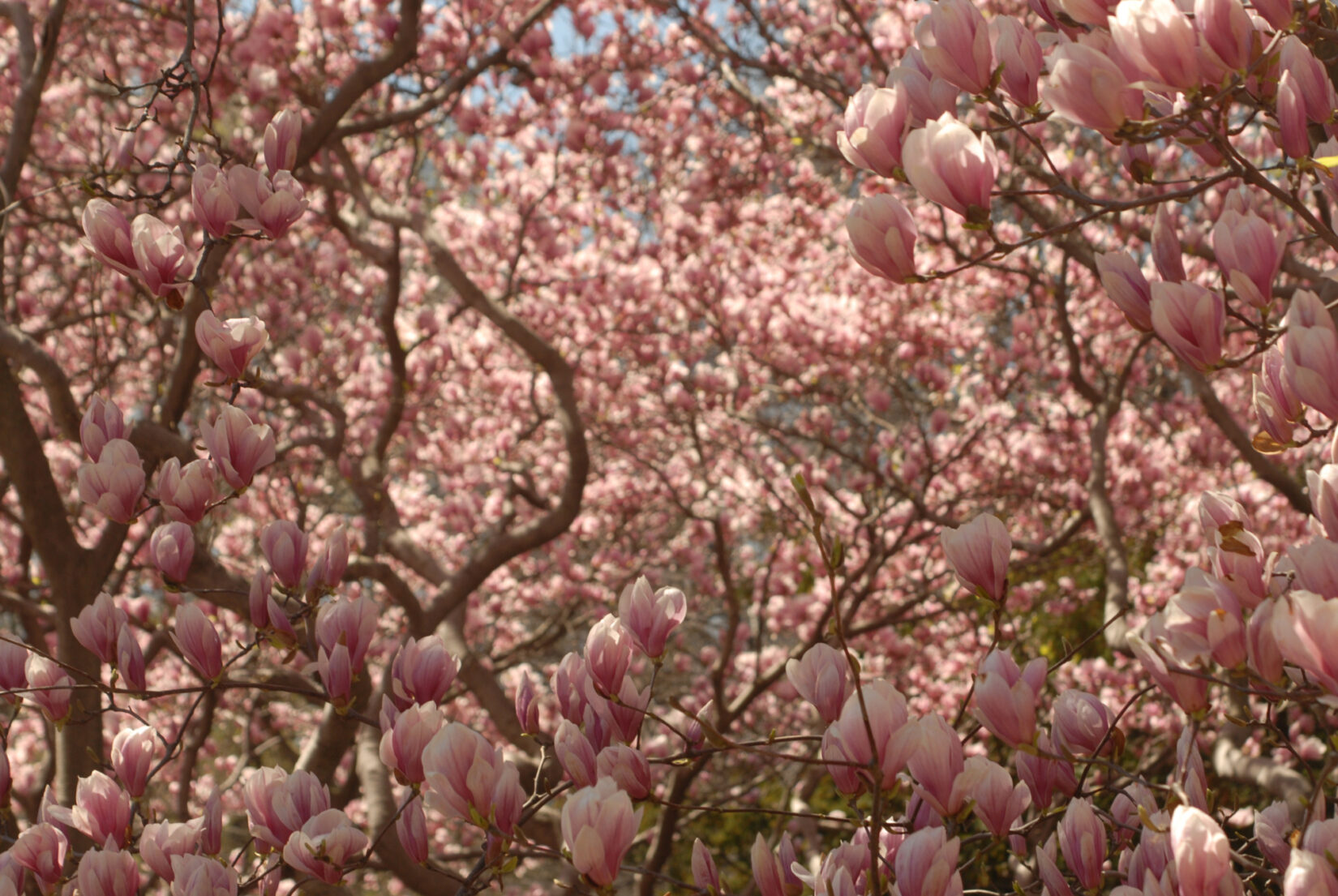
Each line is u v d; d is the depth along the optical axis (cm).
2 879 166
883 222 141
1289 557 119
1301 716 508
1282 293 300
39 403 704
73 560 382
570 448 540
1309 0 140
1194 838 107
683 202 791
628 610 167
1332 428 124
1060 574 830
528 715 183
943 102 154
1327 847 105
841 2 552
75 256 730
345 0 610
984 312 861
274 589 221
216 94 580
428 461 908
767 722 852
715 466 875
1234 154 131
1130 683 640
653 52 750
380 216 581
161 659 761
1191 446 708
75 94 703
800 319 772
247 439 203
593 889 132
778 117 641
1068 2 142
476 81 698
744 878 796
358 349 794
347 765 789
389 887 774
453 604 511
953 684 784
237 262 764
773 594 880
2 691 190
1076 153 628
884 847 157
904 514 788
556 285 812
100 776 177
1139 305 145
